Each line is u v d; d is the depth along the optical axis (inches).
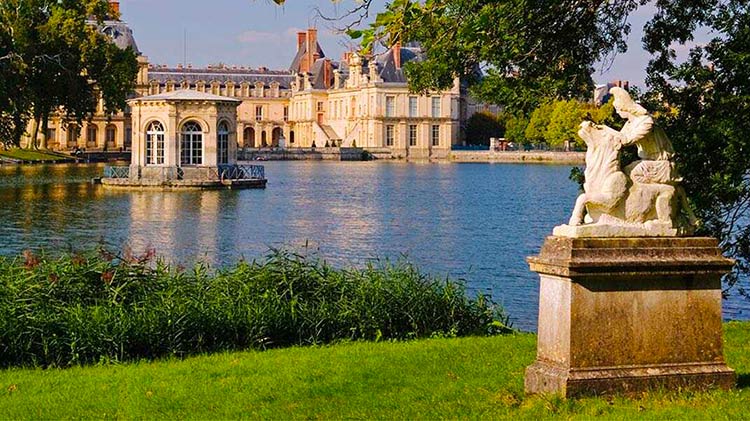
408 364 628.4
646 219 502.6
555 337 501.7
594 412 472.7
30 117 4566.9
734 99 836.0
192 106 3221.0
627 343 497.7
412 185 3548.2
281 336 745.0
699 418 460.4
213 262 1439.5
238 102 3314.5
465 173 4660.4
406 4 580.4
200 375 616.1
